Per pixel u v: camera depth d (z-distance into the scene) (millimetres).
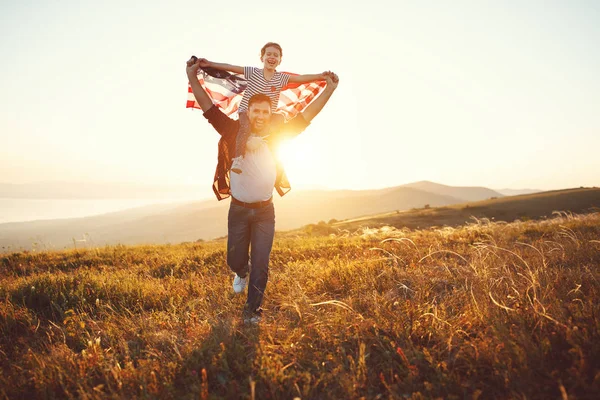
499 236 9320
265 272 4082
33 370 3008
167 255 9781
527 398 2219
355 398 2449
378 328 3361
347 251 8430
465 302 3938
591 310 3168
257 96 3834
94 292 5059
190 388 2631
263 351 2965
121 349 3395
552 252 6289
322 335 3311
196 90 4109
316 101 4203
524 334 2814
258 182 3945
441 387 2455
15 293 5047
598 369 2377
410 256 6996
